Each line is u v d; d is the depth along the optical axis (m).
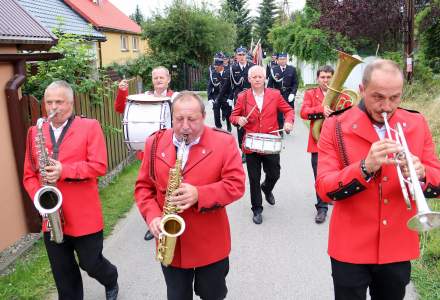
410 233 2.77
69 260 3.73
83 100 7.45
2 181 5.36
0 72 5.46
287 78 12.02
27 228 5.81
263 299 4.21
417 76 15.60
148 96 6.32
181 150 2.96
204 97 25.34
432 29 16.73
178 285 3.15
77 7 25.45
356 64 5.14
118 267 4.94
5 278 4.69
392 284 2.83
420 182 2.62
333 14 17.94
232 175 3.05
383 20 17.02
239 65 11.52
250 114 6.03
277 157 6.09
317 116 5.85
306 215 6.37
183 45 29.00
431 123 10.27
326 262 4.92
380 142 2.44
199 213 3.04
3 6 6.36
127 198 7.24
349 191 2.65
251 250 5.25
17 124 5.57
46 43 6.23
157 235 2.94
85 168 3.61
